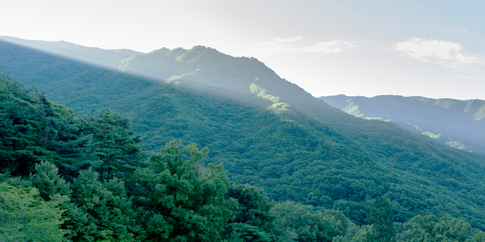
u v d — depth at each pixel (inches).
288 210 2425.0
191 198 1189.7
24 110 1302.9
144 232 1045.8
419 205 5142.7
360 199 5600.4
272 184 6328.7
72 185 1002.1
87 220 884.0
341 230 2618.1
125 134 1492.4
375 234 1766.7
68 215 868.6
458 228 1759.4
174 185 1112.8
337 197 5772.6
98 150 1389.0
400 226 3599.9
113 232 925.2
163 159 1279.5
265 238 1306.6
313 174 6658.5
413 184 6815.9
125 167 1392.7
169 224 1086.4
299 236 2026.3
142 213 1149.7
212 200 1222.3
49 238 665.0
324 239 2217.0
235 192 1482.5
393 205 4953.3
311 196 5541.3
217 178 1197.7
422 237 1804.9
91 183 1004.6
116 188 1061.1
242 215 1438.2
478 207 6392.7
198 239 1127.0
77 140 1294.3
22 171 1317.7
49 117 1315.2
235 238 1242.0
